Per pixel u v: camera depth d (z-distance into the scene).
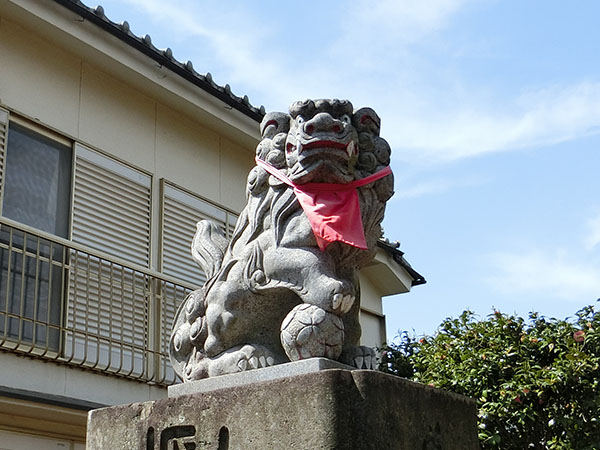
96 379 8.50
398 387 3.32
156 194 9.71
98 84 9.31
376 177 3.81
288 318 3.55
